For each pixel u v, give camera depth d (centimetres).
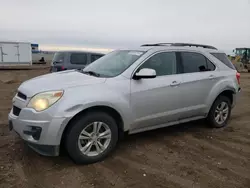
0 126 487
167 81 417
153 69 409
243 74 2305
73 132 327
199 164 360
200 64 479
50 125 312
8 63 2575
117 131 370
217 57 514
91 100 332
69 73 421
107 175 321
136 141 440
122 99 365
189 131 501
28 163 345
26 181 303
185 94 442
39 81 367
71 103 320
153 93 399
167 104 421
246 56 2992
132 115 382
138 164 354
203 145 430
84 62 980
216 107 506
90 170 332
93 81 359
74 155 333
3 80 1350
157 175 325
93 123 342
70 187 293
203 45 520
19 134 333
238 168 351
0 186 290
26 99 333
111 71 401
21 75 1731
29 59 2714
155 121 416
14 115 348
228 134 490
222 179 321
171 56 440
